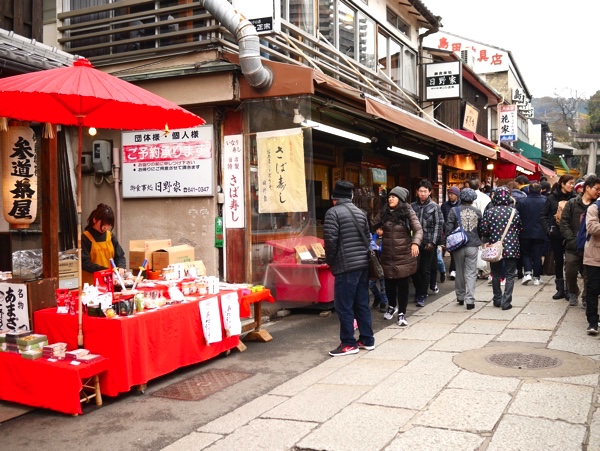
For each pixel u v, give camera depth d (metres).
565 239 8.19
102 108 5.70
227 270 8.22
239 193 8.15
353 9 12.57
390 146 12.74
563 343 6.35
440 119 17.55
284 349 6.72
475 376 5.23
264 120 8.02
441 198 17.09
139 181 8.51
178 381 5.61
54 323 5.37
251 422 4.39
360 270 6.32
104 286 5.59
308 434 4.07
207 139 8.12
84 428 4.47
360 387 5.10
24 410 4.92
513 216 8.30
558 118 69.56
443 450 3.68
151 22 8.62
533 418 4.14
